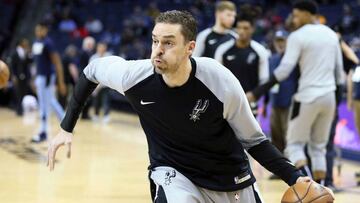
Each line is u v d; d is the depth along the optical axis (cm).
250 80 737
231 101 374
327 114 699
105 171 909
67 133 420
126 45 2106
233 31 820
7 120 1694
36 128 1496
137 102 390
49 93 1222
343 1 2058
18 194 746
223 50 736
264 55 736
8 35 2572
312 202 366
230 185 400
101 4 2598
